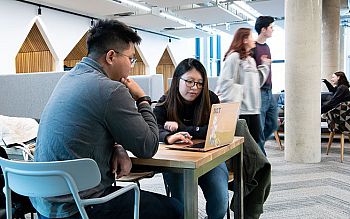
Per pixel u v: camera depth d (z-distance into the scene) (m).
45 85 3.72
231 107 1.68
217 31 12.19
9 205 1.33
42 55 8.20
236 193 2.02
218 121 1.59
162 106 2.09
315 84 4.76
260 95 3.55
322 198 3.29
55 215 1.30
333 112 4.92
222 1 8.62
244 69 3.35
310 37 4.67
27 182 1.22
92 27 1.46
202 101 2.03
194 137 1.93
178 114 2.05
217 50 13.61
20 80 3.81
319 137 4.89
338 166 4.62
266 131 3.83
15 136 2.33
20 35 7.35
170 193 1.99
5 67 7.05
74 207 1.29
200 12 9.23
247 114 3.36
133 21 9.73
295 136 4.87
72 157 1.27
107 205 1.37
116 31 1.42
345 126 4.82
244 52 3.36
